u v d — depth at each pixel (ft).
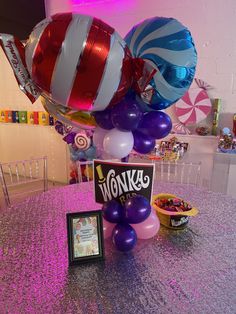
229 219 4.30
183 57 3.10
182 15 9.00
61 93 2.91
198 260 3.23
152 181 3.62
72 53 2.65
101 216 3.25
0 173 6.50
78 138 9.04
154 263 3.17
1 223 4.11
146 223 3.54
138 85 3.08
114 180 3.64
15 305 2.53
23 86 3.12
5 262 3.17
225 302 2.56
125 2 9.63
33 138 12.96
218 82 9.08
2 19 10.52
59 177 12.81
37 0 10.19
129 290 2.73
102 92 2.88
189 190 5.62
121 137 3.35
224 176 8.28
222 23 8.61
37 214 4.43
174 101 3.46
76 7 10.40
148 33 3.19
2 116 13.48
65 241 3.61
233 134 8.81
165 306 2.51
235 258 3.27
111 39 2.77
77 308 2.50
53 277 2.92
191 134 9.43
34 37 2.79
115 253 3.36
